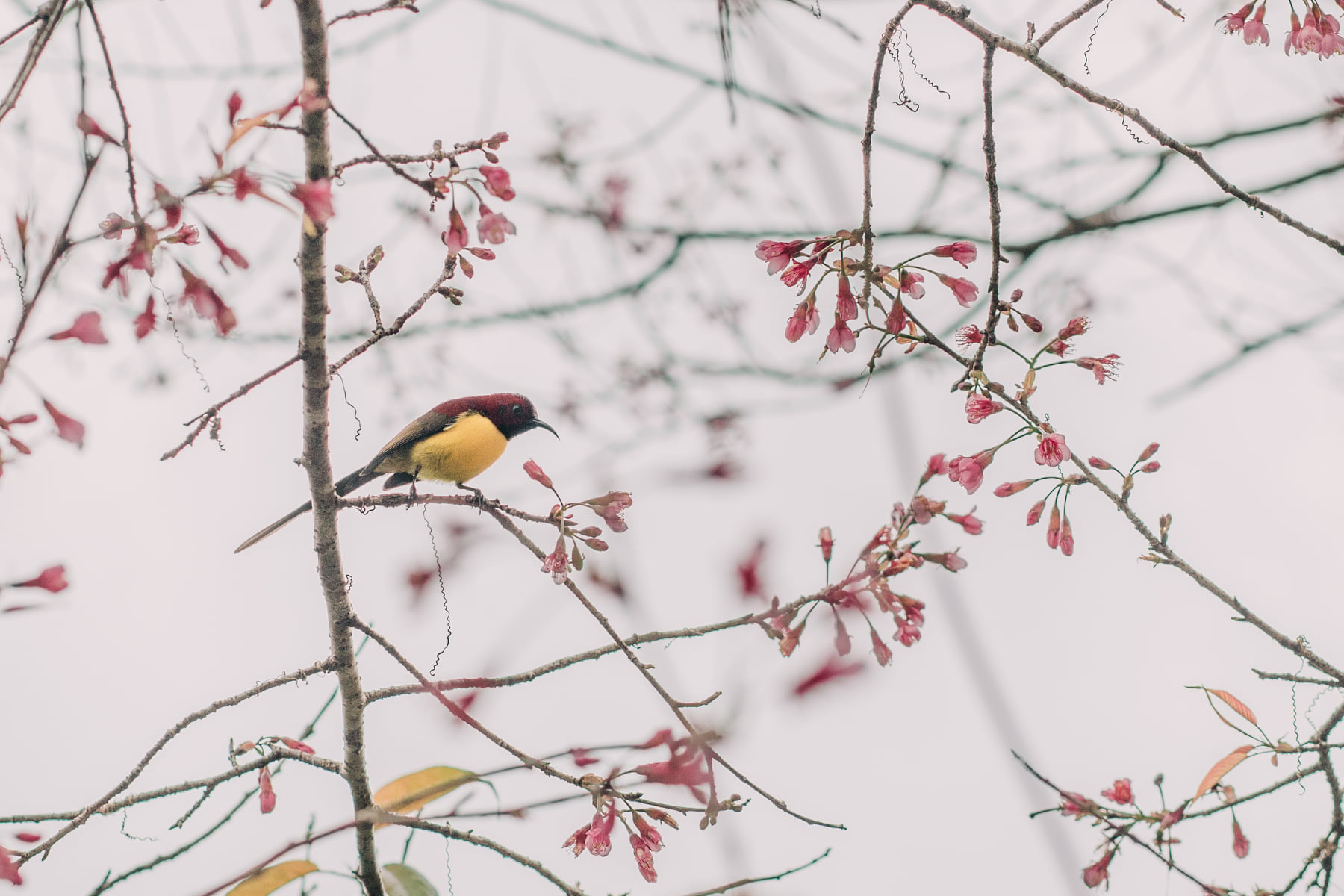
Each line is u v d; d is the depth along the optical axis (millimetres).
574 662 6410
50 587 4551
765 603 6137
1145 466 6844
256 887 6828
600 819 6109
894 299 5945
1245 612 6965
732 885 6059
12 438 4555
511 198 5672
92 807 6492
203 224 4480
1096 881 7723
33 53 4355
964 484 6434
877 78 5512
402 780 7348
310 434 6555
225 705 6758
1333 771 7199
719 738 5945
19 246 4199
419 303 6121
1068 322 6242
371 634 6742
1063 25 5777
